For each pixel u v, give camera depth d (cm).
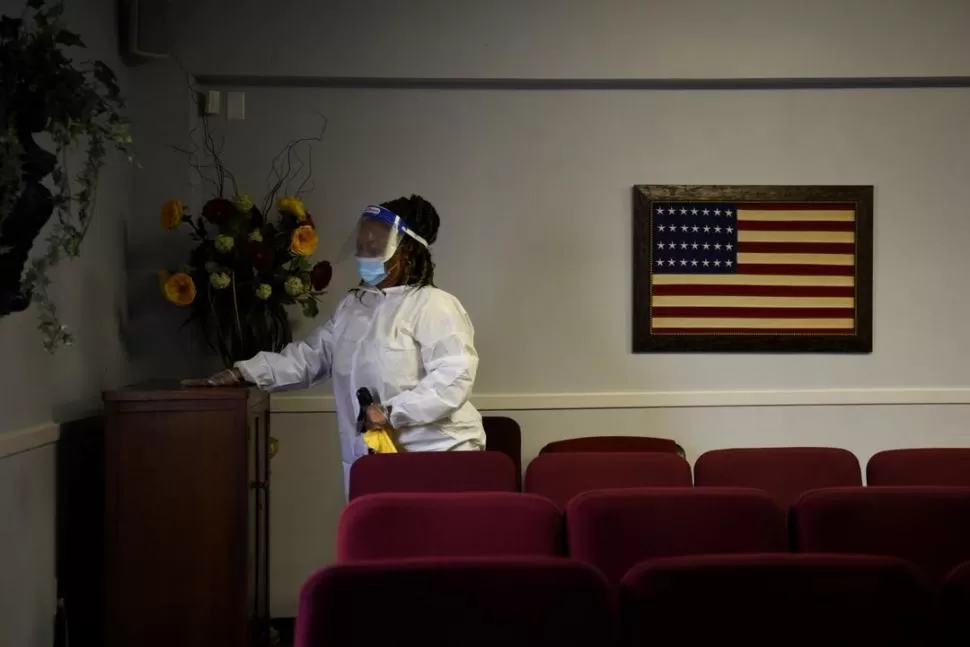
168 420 288
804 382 429
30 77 228
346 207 418
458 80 411
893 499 205
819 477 282
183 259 392
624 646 154
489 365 420
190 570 288
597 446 391
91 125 247
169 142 394
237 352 376
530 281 422
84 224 307
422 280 303
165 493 288
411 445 292
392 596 146
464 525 201
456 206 421
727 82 419
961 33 416
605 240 424
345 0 405
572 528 202
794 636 152
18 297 238
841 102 429
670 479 273
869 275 426
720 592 152
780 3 415
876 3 416
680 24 413
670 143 425
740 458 284
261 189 413
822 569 153
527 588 148
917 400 427
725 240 423
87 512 324
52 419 297
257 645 312
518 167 422
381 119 419
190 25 398
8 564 263
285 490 411
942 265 426
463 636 148
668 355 425
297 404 411
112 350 362
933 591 154
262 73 402
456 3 409
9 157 216
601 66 411
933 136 427
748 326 423
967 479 278
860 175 429
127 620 286
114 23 371
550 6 411
